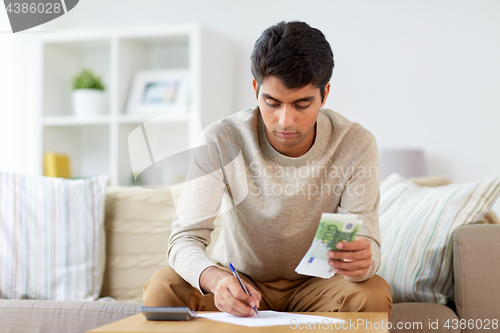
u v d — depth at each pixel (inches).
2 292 68.7
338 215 37.2
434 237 60.0
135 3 134.8
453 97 116.4
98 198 73.2
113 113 122.8
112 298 70.2
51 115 130.3
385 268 62.5
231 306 38.7
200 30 116.1
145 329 33.3
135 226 73.5
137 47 129.6
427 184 76.1
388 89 119.3
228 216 55.1
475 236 55.2
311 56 44.8
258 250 54.5
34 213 71.5
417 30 118.3
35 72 132.6
